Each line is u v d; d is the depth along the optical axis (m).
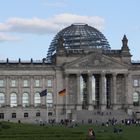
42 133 135.12
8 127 153.75
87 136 123.38
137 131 176.62
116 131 167.50
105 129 188.25
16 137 120.31
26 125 176.88
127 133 163.50
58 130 148.12
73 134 132.38
